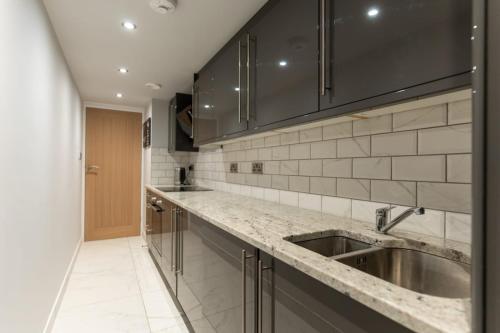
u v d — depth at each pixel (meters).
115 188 4.16
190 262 1.81
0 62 1.00
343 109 1.04
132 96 3.65
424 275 0.97
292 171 1.83
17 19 1.18
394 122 1.20
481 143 0.44
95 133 4.02
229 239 1.27
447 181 1.02
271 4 1.49
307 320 0.78
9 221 1.10
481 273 0.43
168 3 1.56
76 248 3.28
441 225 1.04
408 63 0.83
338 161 1.48
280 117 1.41
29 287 1.38
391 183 1.22
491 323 0.42
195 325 1.69
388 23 0.88
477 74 0.45
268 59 1.52
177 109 3.39
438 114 1.05
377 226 1.15
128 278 2.70
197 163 3.62
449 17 0.73
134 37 2.00
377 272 1.01
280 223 1.30
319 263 0.76
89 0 1.56
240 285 1.15
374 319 0.59
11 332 1.13
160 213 2.77
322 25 1.13
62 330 1.83
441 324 0.47
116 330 1.84
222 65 2.10
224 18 1.74
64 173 2.39
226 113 2.03
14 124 1.15
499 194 0.42
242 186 2.47
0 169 1.01
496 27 0.43
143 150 4.30
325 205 1.56
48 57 1.73
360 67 0.98
